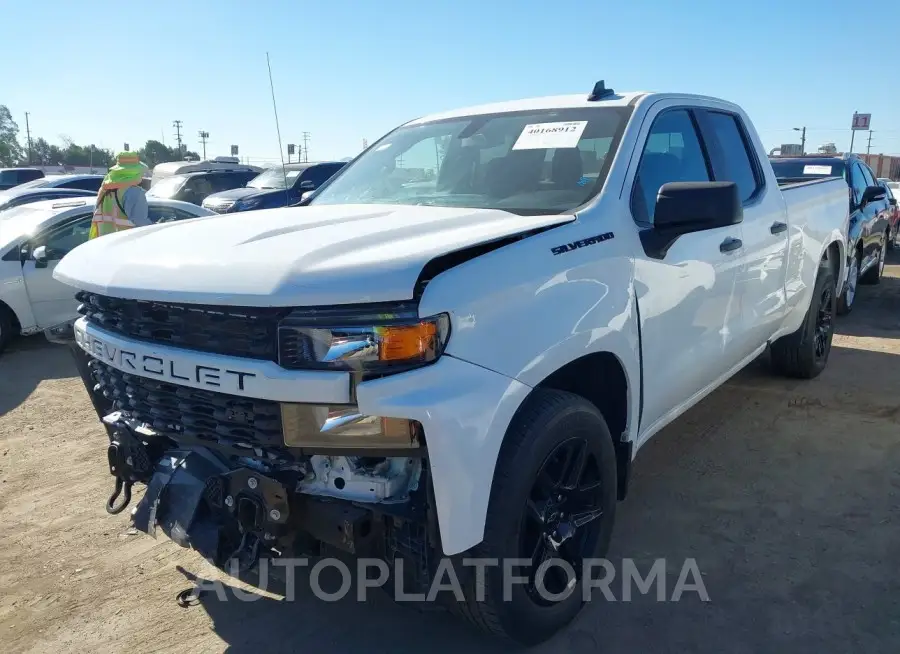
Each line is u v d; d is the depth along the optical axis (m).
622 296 2.84
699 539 3.43
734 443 4.52
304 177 15.13
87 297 2.70
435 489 2.15
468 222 2.67
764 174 4.38
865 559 3.22
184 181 16.86
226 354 2.25
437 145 3.71
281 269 2.16
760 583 3.07
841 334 7.43
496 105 3.92
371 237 2.42
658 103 3.52
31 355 7.22
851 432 4.65
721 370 3.97
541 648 2.72
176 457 2.63
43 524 3.74
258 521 2.35
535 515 2.54
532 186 3.16
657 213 2.93
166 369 2.36
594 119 3.38
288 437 2.17
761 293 4.22
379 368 2.10
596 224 2.82
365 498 2.29
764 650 2.67
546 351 2.44
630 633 2.79
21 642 2.82
